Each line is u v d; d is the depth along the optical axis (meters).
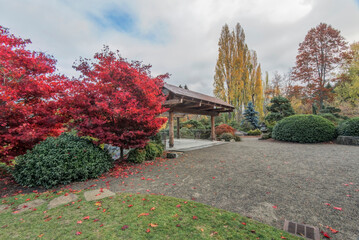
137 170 4.88
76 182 3.89
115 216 2.31
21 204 2.74
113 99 4.71
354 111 17.50
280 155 6.70
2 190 3.46
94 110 4.66
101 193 3.18
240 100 25.77
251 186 3.58
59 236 1.88
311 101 18.52
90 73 4.93
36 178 3.56
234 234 1.93
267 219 2.35
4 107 3.42
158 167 5.20
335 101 19.86
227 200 2.94
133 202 2.76
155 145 6.93
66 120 4.68
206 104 8.89
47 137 4.50
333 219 2.33
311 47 18.48
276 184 3.67
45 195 3.12
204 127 19.61
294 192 3.23
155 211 2.46
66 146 3.96
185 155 7.11
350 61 17.84
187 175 4.39
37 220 2.24
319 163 5.27
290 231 2.09
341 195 3.05
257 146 9.37
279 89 30.03
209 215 2.36
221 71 25.89
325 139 9.50
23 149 4.12
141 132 5.13
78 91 4.59
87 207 2.60
